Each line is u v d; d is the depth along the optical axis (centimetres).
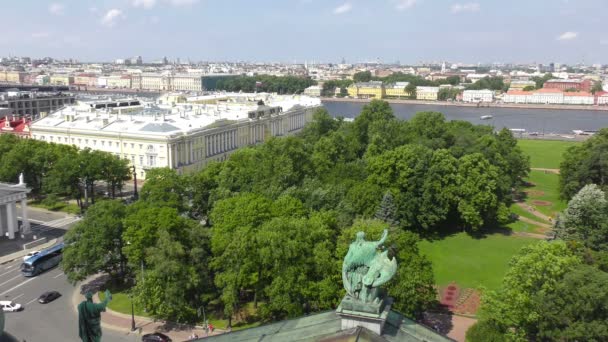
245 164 15638
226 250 9544
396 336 3228
